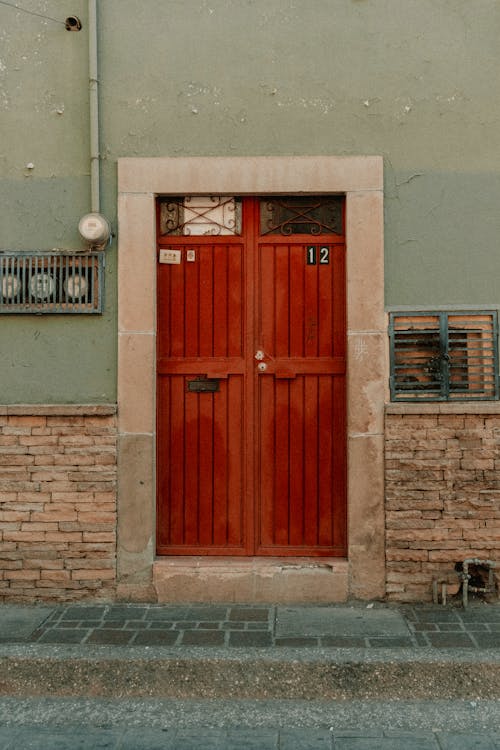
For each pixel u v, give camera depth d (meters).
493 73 5.22
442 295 5.22
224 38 5.29
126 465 5.24
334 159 5.24
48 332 5.32
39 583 5.24
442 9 5.23
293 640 4.51
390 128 5.24
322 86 5.26
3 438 5.27
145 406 5.24
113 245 5.30
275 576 5.20
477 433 5.16
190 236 5.45
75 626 4.77
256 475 5.40
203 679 4.17
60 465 5.25
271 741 3.63
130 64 5.30
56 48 5.34
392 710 3.97
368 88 5.25
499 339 5.21
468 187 5.22
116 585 5.24
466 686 4.12
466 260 5.22
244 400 5.40
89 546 5.24
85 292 5.29
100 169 5.32
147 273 5.26
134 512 5.24
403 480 5.17
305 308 5.41
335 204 5.42
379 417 5.20
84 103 5.33
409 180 5.24
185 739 3.66
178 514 5.43
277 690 4.13
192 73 5.29
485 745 3.60
